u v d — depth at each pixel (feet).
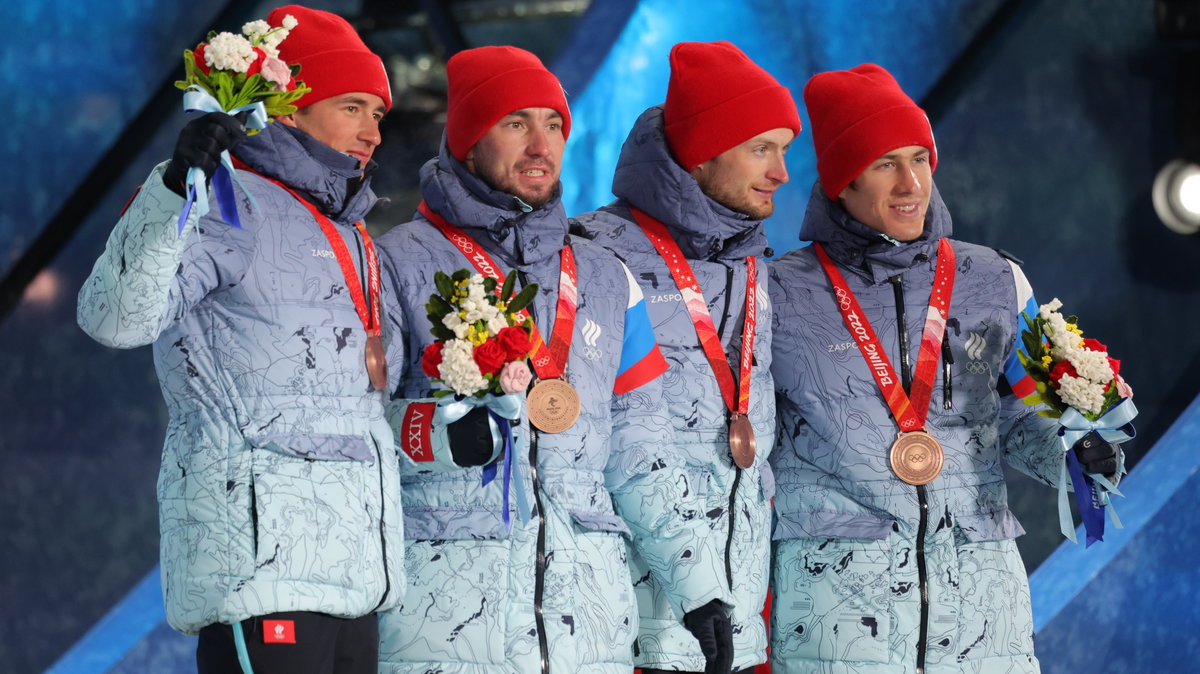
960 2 69.97
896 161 39.11
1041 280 71.97
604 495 33.19
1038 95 71.46
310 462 28.22
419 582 31.04
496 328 29.17
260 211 29.14
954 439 37.93
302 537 27.63
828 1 69.00
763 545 36.99
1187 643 62.59
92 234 64.23
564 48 68.49
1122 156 72.33
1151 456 65.62
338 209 31.04
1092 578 62.03
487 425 29.55
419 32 71.15
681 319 37.01
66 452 63.72
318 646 27.81
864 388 37.91
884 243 39.19
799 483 38.32
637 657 35.88
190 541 27.61
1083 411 37.17
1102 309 72.38
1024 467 40.78
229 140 24.93
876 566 36.96
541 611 30.96
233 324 28.48
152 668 59.21
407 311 32.60
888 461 37.29
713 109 38.17
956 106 70.79
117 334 26.03
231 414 28.04
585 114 67.67
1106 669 61.72
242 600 27.04
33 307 63.72
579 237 37.42
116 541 63.46
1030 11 70.44
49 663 61.62
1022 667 37.76
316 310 29.17
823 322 38.75
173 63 64.75
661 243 38.04
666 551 33.94
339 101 33.12
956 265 39.63
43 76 63.36
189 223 25.82
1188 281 72.79
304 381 28.55
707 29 68.23
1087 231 72.18
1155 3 71.67
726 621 33.50
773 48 68.74
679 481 34.35
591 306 34.09
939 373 38.11
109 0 63.57
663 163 38.01
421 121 70.33
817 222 40.27
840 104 39.99
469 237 33.83
